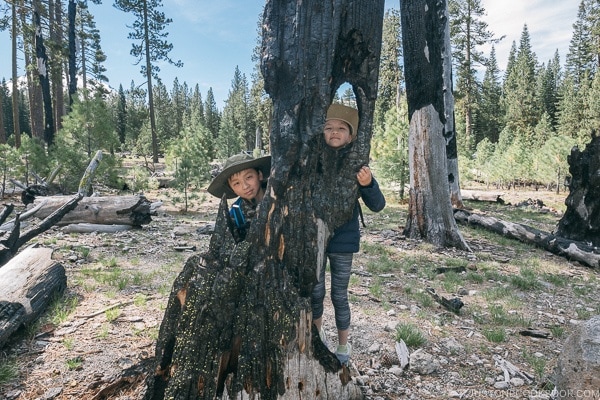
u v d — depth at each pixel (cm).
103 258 718
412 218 1025
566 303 624
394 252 880
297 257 249
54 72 2572
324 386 269
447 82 1215
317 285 275
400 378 362
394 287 637
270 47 236
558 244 955
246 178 261
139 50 3366
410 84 991
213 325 238
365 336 444
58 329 426
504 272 780
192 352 236
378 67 246
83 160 1358
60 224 955
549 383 353
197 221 1182
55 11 2483
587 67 5972
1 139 2344
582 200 998
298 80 231
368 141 254
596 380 249
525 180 2838
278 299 244
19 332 407
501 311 550
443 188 973
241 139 5847
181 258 738
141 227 1020
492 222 1174
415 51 968
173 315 252
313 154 240
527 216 1530
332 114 244
